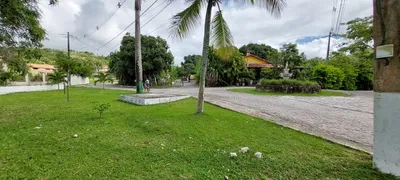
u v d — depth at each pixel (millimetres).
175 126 4422
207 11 5473
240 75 25406
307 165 2549
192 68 41875
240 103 8648
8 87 14656
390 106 2219
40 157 2742
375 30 2332
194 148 3170
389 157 2244
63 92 14773
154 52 24672
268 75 19719
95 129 4289
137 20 11219
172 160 2703
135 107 7402
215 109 6914
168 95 10016
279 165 2549
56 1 5465
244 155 2881
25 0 4988
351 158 2773
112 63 32344
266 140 3568
